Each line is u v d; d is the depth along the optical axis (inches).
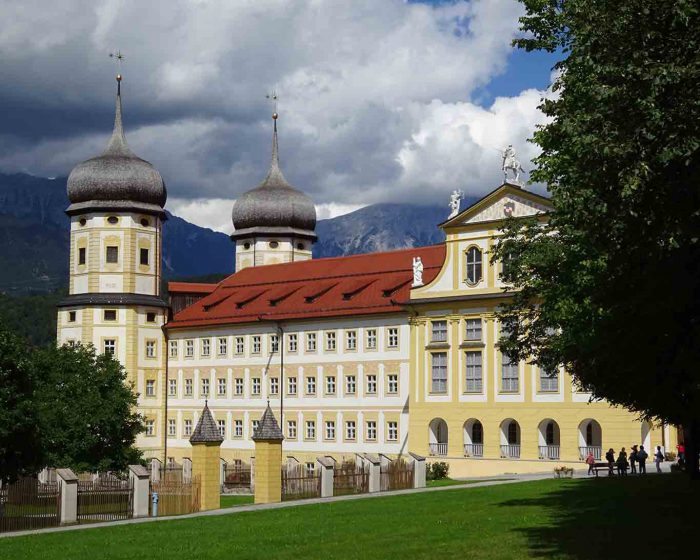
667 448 3452.3
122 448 3376.0
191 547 1549.0
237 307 4712.1
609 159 1099.3
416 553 1378.0
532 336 2199.8
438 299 3848.4
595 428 3799.2
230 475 3385.8
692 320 1237.7
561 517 1706.4
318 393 4298.7
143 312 4842.5
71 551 1565.0
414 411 3909.9
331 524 1777.8
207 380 4758.9
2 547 1640.0
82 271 4827.8
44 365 2930.6
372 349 4111.7
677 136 1056.8
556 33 1968.5
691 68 1059.3
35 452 2437.3
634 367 1425.9
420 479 2802.7
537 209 3607.3
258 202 5546.3
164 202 4972.9
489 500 2123.5
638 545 1342.3
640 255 1163.9
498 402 3683.6
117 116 4960.6
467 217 3811.5
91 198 4825.3
